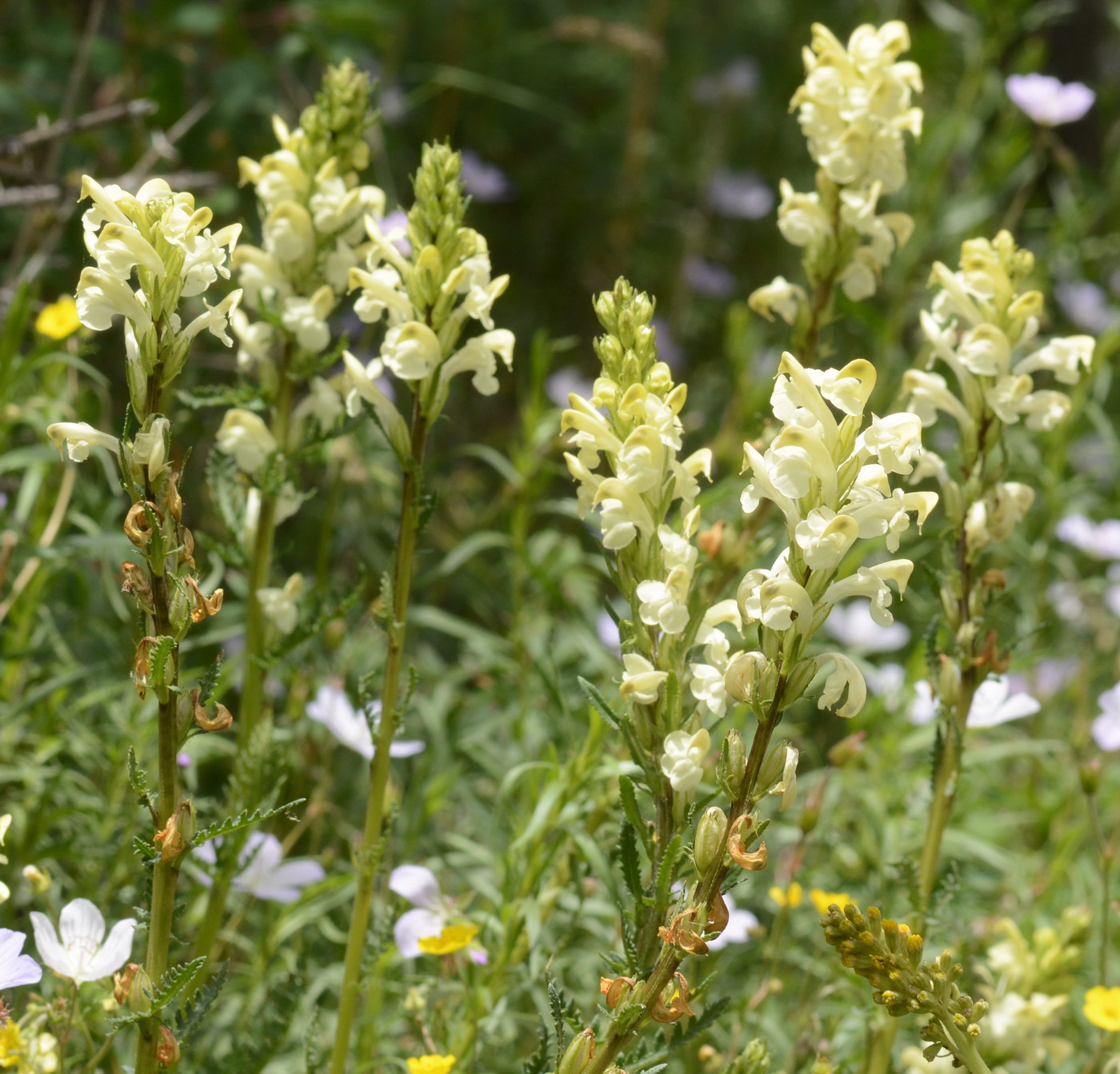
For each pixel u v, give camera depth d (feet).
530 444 3.92
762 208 6.93
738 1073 3.11
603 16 6.92
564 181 6.67
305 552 4.20
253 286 3.35
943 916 3.27
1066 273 5.40
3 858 3.14
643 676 2.99
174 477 2.96
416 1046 3.50
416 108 6.22
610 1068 2.96
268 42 4.87
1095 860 3.91
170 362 2.96
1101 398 4.24
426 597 4.46
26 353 4.05
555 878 3.45
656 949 2.99
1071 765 4.02
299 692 3.61
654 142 6.67
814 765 3.88
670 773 2.97
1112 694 3.70
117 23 5.12
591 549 4.90
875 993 3.05
